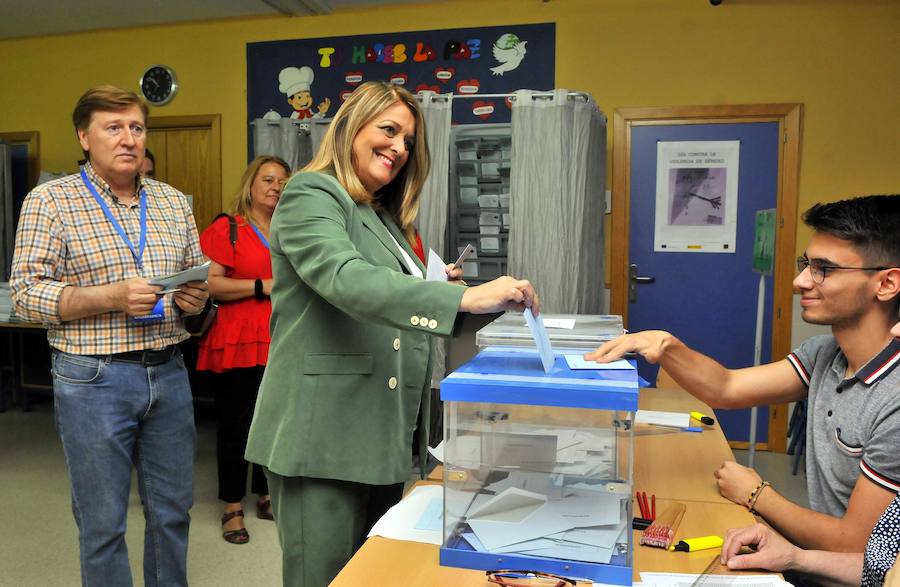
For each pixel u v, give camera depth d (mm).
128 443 1935
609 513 1134
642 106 4469
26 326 4707
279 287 1330
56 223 1832
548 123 3693
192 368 4773
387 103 1332
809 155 4309
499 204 4168
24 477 3801
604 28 4488
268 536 3072
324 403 1292
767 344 4457
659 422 2113
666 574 1154
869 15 4176
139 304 1783
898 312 1389
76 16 5086
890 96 4180
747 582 1144
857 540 1279
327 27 4922
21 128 5629
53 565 2775
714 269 4500
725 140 4406
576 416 1151
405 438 1405
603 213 4312
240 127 5141
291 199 1257
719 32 4348
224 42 5125
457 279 1536
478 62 4672
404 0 4723
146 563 2096
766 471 4066
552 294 3709
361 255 1193
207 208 5285
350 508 1364
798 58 4273
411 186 1505
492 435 1168
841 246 1386
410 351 1426
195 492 3617
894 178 4211
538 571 1107
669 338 1648
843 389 1459
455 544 1179
